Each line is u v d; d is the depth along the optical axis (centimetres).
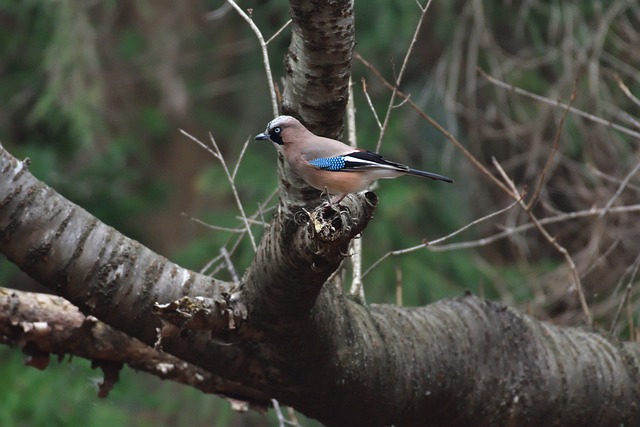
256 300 600
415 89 1747
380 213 1630
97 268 610
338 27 565
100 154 1866
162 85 1923
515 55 1644
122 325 626
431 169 1706
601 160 1298
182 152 2052
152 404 1567
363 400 666
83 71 1748
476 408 721
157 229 2039
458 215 1683
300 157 620
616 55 1398
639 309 1169
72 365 1456
